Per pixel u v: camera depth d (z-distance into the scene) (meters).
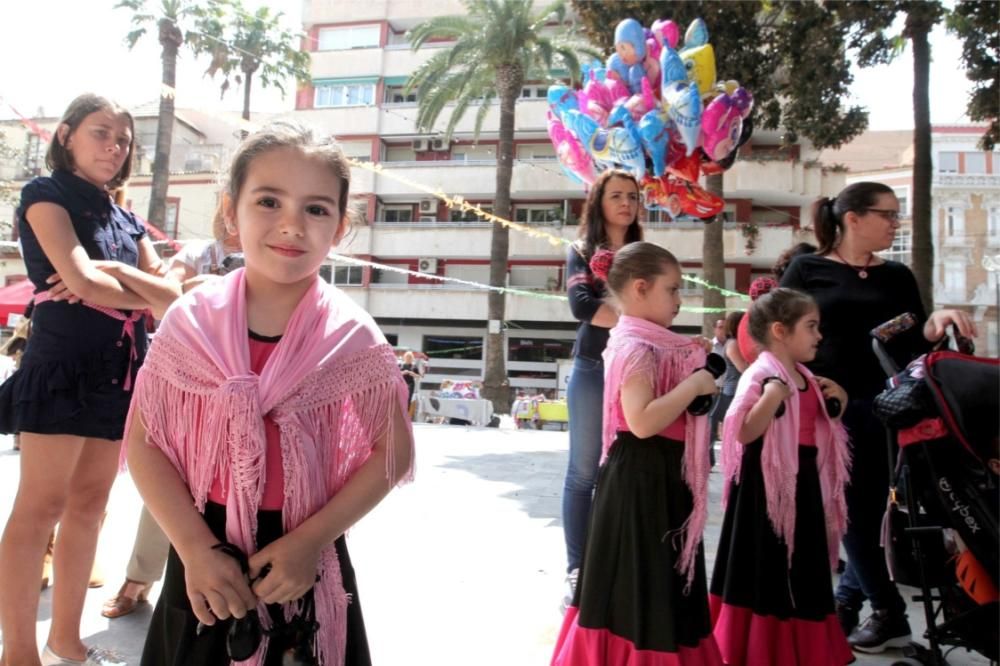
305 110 28.22
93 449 2.33
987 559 2.25
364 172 26.72
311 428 1.40
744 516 2.59
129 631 2.69
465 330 27.12
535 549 3.94
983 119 13.06
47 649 2.37
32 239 2.25
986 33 12.16
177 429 1.38
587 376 3.07
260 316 1.46
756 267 24.86
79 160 2.31
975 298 29.22
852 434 2.93
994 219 29.50
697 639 2.18
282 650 1.31
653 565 2.17
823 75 12.45
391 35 30.16
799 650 2.46
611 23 12.84
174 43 18.62
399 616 2.91
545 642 2.70
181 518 1.33
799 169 23.48
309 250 1.41
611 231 3.24
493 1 19.75
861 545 2.86
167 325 1.44
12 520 2.19
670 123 6.88
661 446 2.25
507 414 20.20
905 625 2.82
